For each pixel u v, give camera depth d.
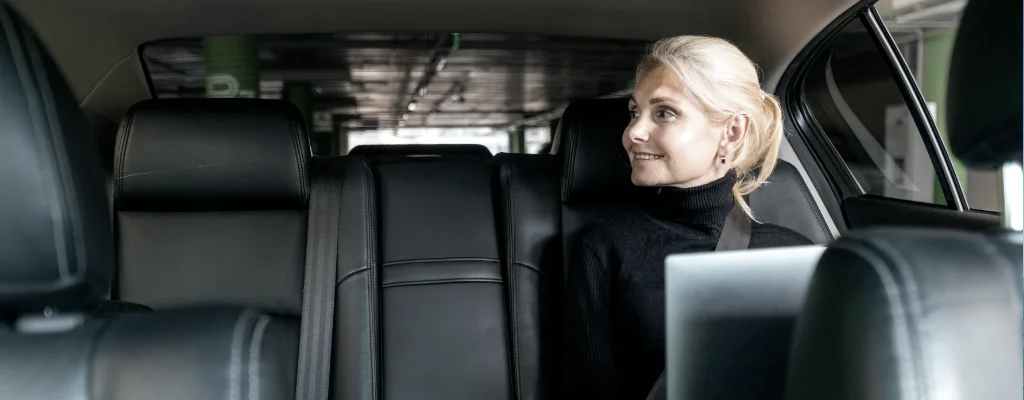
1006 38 0.41
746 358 0.42
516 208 1.50
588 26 1.81
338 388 1.37
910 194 1.55
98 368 0.60
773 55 1.66
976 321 0.33
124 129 1.40
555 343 1.45
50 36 1.59
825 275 0.36
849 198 1.71
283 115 1.44
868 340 0.33
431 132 21.45
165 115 1.41
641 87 1.18
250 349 0.62
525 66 11.12
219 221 1.47
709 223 1.20
